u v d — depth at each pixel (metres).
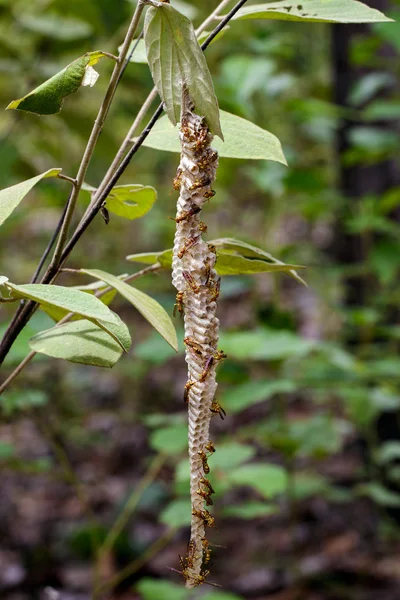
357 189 2.61
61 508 2.50
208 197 0.98
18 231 4.18
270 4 1.05
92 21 2.16
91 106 2.39
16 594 2.09
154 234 3.82
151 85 2.16
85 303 0.94
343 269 2.40
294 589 2.03
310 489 2.01
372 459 2.38
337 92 2.65
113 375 3.34
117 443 2.86
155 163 3.65
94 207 1.02
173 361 3.63
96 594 1.56
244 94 2.08
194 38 0.96
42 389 2.49
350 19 1.01
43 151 2.32
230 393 1.71
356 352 2.46
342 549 2.20
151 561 2.24
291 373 2.06
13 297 0.97
